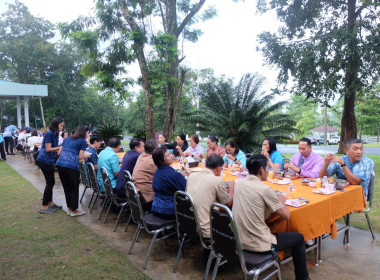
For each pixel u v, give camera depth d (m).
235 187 2.50
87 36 8.88
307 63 10.13
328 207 2.90
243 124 10.77
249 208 2.32
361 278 2.76
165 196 3.14
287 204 2.69
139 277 2.78
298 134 12.01
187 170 4.50
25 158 11.64
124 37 9.09
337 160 3.49
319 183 3.33
